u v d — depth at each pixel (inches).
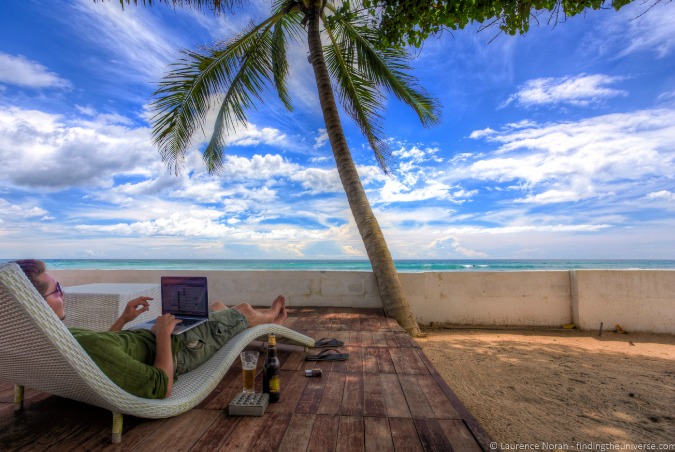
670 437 100.8
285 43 339.0
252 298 275.7
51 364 68.8
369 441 77.0
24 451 73.8
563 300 251.6
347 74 328.2
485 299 255.3
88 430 82.6
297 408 94.0
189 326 100.0
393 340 172.1
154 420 87.1
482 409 118.4
